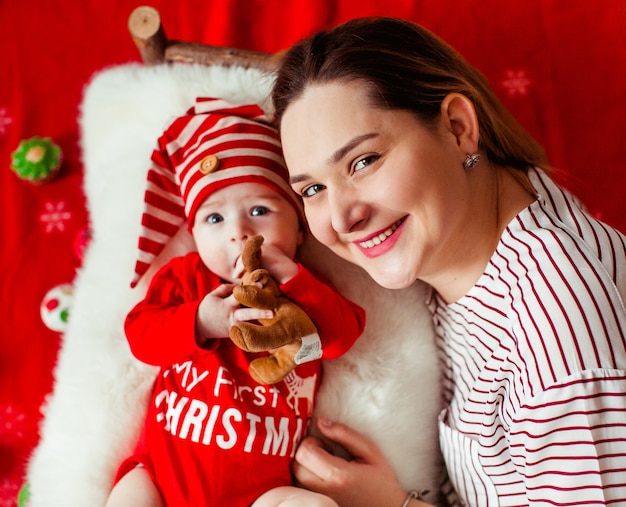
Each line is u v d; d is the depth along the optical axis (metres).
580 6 1.53
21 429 1.41
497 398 0.90
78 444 1.11
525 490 0.95
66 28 1.63
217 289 1.02
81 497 1.09
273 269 1.00
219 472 0.99
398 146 0.76
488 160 0.88
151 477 1.02
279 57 1.07
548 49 1.52
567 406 0.76
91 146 1.27
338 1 1.61
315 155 0.77
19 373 1.44
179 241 1.17
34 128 1.59
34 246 1.51
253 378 0.99
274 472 1.02
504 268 0.84
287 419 1.03
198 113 1.16
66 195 1.54
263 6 1.62
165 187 1.15
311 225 0.86
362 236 0.81
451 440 1.08
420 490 1.13
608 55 1.50
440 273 0.92
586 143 1.47
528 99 1.50
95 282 1.18
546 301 0.77
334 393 1.13
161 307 1.07
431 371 1.14
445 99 0.80
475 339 0.94
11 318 1.47
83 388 1.13
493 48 1.54
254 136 1.08
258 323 0.98
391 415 1.12
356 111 0.75
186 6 1.63
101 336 1.15
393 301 1.15
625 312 0.76
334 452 1.12
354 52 0.77
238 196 1.04
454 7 1.57
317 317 1.00
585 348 0.75
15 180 1.55
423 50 0.83
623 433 0.75
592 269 0.77
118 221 1.19
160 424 1.04
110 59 1.62
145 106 1.23
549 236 0.80
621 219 1.43
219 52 1.25
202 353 1.02
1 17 1.64
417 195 0.76
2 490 1.38
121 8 1.64
